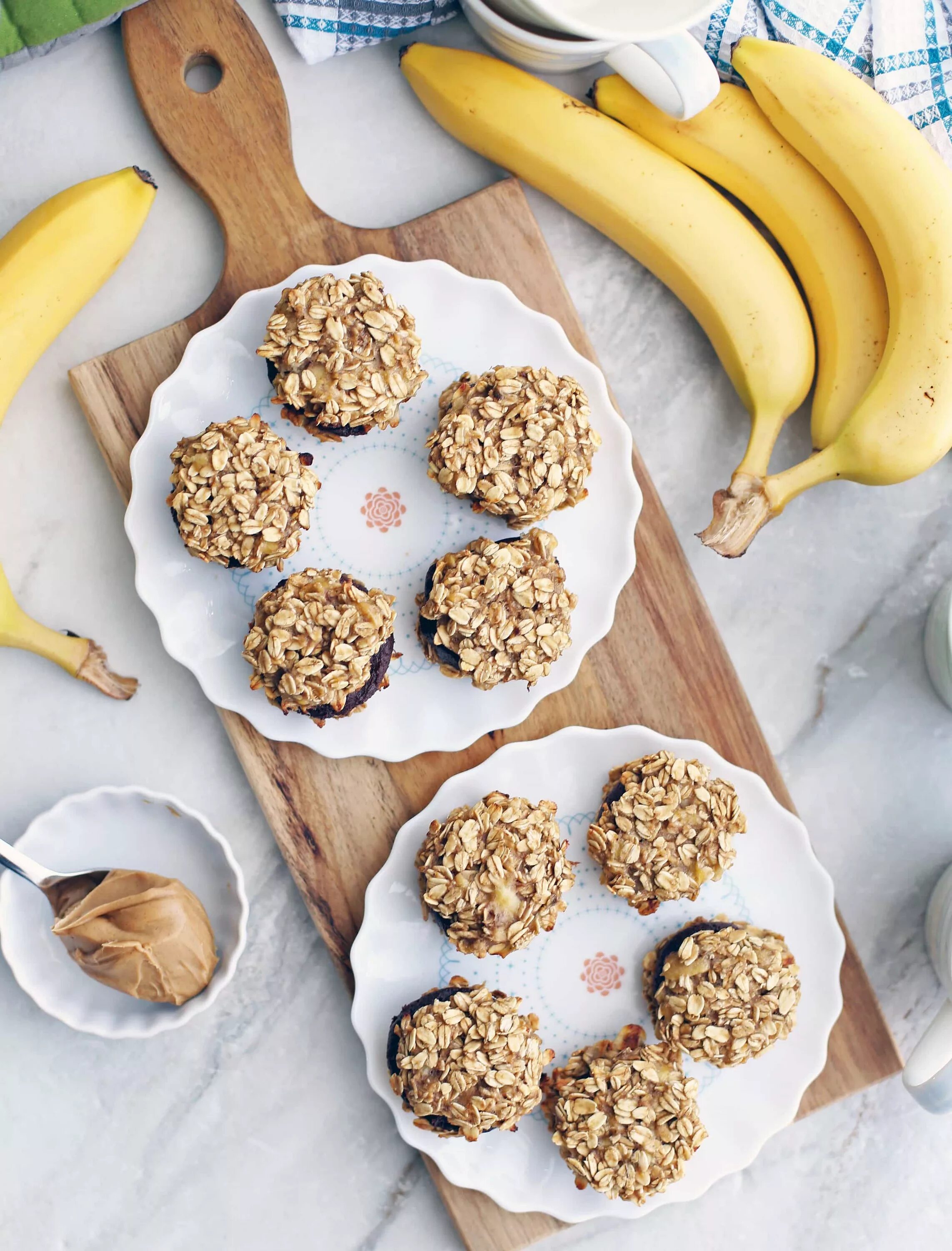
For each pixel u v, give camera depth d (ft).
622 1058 1.86
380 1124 1.93
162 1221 1.90
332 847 1.87
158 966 1.74
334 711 1.79
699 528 1.99
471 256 1.89
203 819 1.80
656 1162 1.81
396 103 1.93
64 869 1.83
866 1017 1.95
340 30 1.86
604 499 1.90
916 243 1.81
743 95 1.89
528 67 1.89
